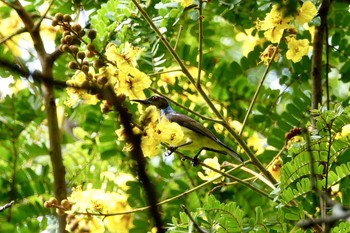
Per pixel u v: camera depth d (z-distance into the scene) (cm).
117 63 715
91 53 718
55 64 1010
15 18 1091
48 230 984
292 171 706
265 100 1032
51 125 964
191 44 1051
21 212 988
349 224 681
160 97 947
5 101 1035
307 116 958
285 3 566
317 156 708
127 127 518
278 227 710
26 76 409
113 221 1001
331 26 1014
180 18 1009
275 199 707
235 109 1032
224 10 984
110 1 898
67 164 1052
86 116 1027
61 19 735
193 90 1027
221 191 986
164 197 984
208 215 697
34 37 987
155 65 938
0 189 1005
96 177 1030
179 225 712
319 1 908
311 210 734
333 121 702
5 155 1027
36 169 1045
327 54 936
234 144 1013
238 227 694
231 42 1097
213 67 1038
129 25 929
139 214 957
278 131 959
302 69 1020
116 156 1023
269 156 955
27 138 1047
